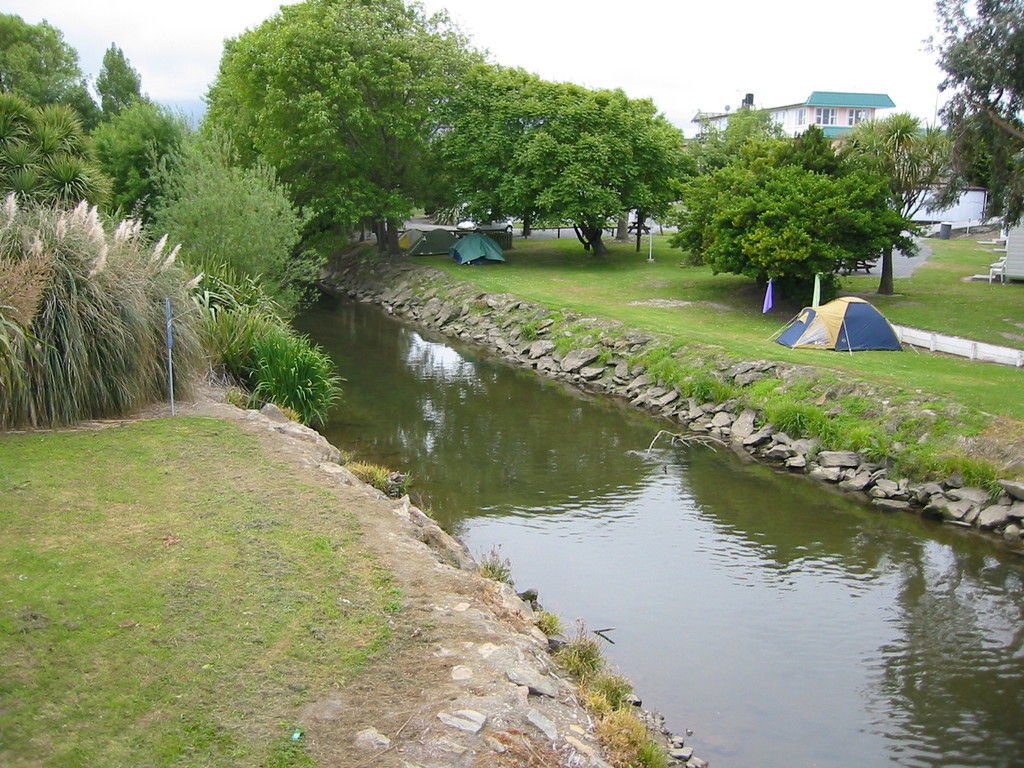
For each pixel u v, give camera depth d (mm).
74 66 51562
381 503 9703
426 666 6117
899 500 14422
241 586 6980
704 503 14305
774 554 12250
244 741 5055
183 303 13461
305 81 35625
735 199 26672
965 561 12094
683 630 9945
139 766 4738
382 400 20844
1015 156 20578
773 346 21562
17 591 6547
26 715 5070
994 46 19406
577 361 23906
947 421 15344
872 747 7832
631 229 51000
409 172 39406
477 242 39719
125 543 7641
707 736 7898
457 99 38219
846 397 17266
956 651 9617
